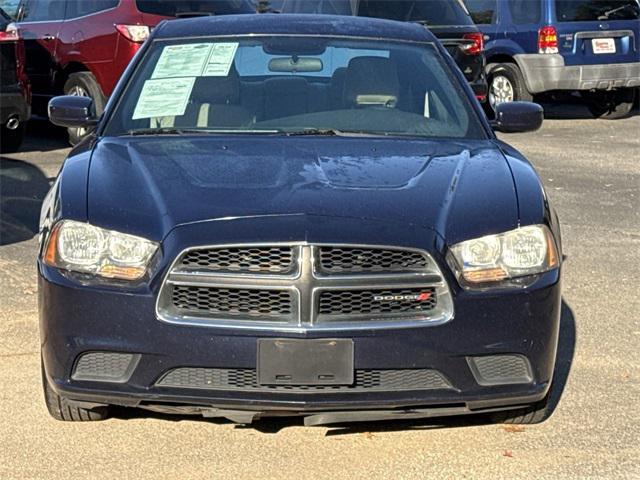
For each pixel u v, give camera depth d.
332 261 4.05
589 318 6.34
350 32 5.92
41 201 9.25
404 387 4.11
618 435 4.66
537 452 4.49
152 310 4.05
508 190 4.48
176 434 4.61
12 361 5.44
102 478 4.21
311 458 4.40
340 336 4.01
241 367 4.04
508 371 4.21
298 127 5.32
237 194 4.29
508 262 4.21
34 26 12.62
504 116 5.66
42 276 4.25
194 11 12.06
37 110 12.84
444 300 4.09
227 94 5.47
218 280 4.02
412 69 5.70
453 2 14.01
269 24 5.97
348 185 4.41
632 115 16.58
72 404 4.48
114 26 11.82
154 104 5.43
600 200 9.81
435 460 4.40
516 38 15.12
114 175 4.52
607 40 14.92
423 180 4.51
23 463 4.33
